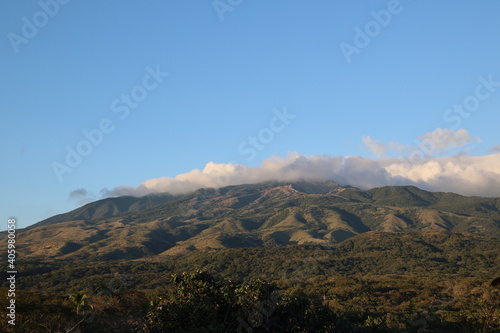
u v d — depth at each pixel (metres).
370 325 36.78
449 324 40.50
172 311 21.73
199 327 21.19
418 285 110.69
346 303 84.19
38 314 27.53
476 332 29.02
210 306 22.30
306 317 24.56
